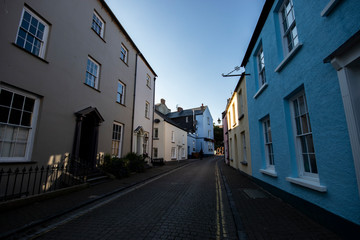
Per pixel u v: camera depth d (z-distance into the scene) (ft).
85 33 28.40
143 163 42.04
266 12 19.88
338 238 9.58
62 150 23.04
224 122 67.72
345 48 8.71
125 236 10.69
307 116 13.75
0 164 16.46
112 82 35.40
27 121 19.38
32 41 20.38
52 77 22.08
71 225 12.28
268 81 19.79
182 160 87.56
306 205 12.92
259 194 19.57
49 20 22.11
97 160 29.68
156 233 11.05
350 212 9.03
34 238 10.58
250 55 27.61
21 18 18.93
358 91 8.97
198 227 11.88
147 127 52.37
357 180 8.46
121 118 38.19
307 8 12.42
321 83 11.09
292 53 14.08
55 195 18.54
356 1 8.71
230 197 18.62
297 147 15.01
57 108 22.62
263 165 22.75
